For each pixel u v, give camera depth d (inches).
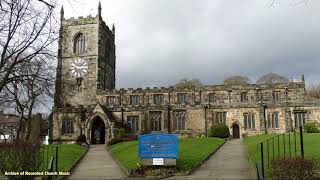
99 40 3614.7
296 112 3006.9
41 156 1111.0
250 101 3211.1
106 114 3051.2
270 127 3031.5
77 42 3659.0
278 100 3203.7
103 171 1363.2
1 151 945.5
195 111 3142.2
